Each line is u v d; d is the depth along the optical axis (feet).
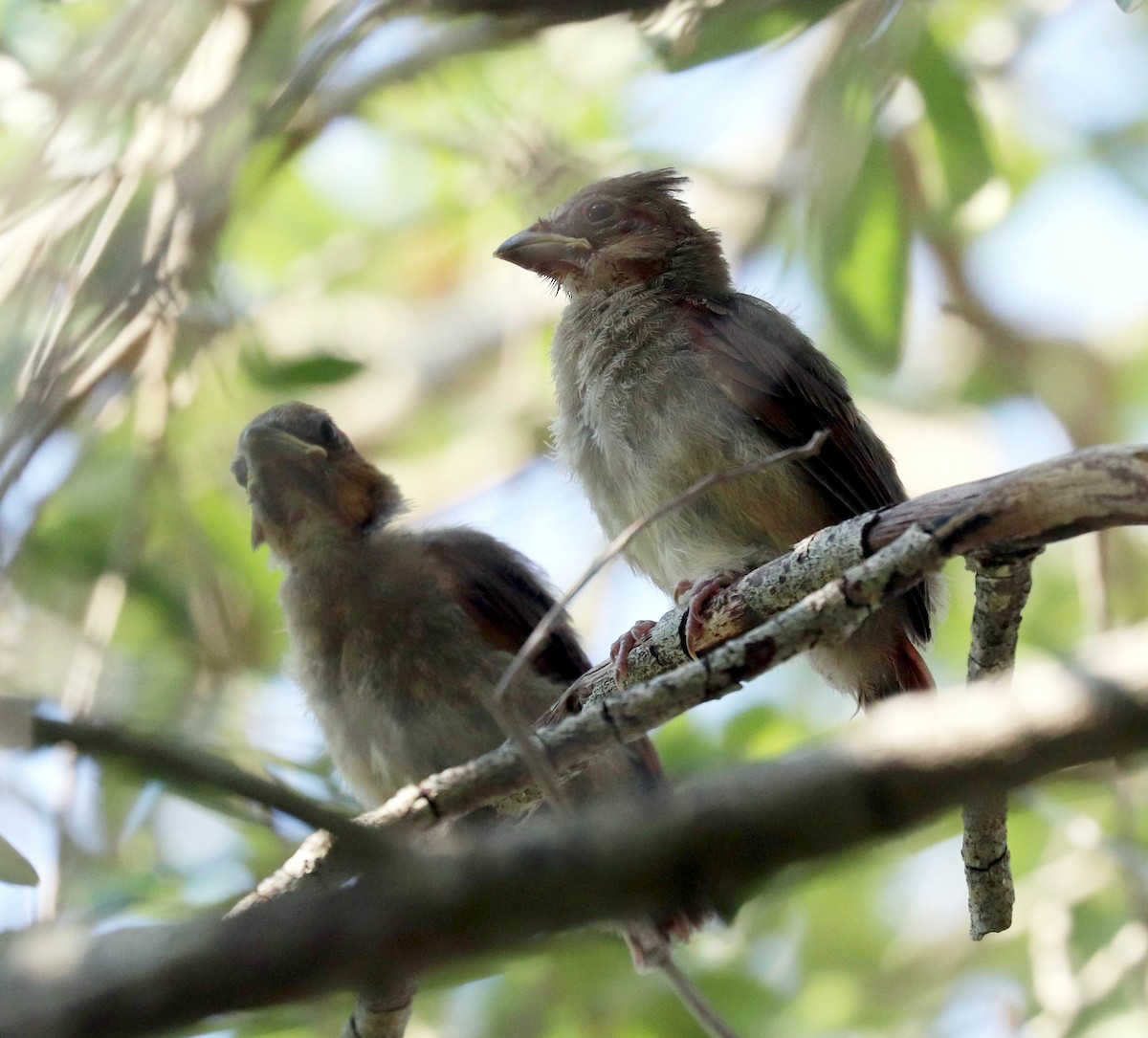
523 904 13.23
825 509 35.94
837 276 36.94
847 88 34.04
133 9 33.40
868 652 35.12
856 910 47.80
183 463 45.85
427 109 47.24
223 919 13.66
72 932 16.57
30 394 31.60
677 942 32.12
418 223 55.01
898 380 53.47
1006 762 14.02
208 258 35.01
